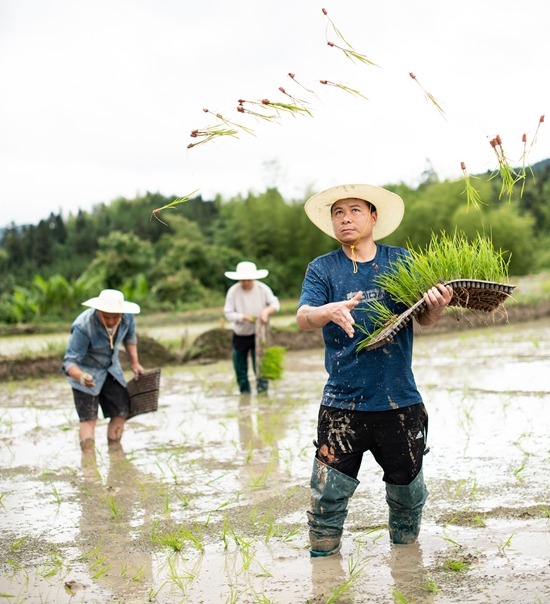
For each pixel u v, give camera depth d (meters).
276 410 7.24
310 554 3.32
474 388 7.47
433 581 2.91
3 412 7.99
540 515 3.60
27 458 5.65
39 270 40.12
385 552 3.29
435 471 4.57
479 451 4.96
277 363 8.31
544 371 8.41
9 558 3.48
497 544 3.26
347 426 3.12
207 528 3.80
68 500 4.46
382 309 3.10
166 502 4.12
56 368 11.54
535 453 4.78
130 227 48.88
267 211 34.56
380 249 3.33
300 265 33.62
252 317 8.27
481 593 2.75
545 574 2.87
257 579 3.08
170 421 6.96
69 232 54.03
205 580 3.10
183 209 47.41
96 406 5.89
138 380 6.17
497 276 3.16
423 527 3.59
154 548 3.55
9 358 11.49
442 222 29.20
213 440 5.99
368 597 2.81
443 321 15.11
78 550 3.57
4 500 4.50
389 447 3.12
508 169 2.81
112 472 5.10
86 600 2.95
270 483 4.58
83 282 26.44
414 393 3.15
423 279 3.11
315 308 3.01
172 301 31.14
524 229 31.33
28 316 24.95
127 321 6.06
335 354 3.14
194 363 12.23
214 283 33.84
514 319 16.06
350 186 3.16
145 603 2.89
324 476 3.16
